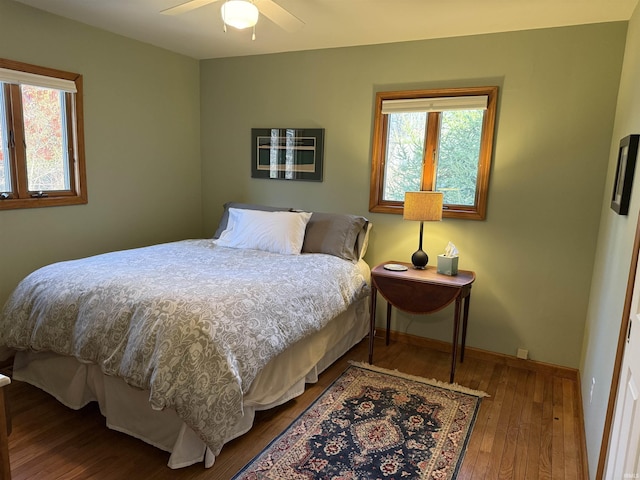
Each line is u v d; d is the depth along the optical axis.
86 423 2.40
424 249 3.54
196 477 2.00
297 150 3.95
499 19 2.85
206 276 2.56
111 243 3.65
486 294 3.36
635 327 1.39
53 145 3.18
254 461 2.12
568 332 3.14
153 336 2.01
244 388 2.06
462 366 3.29
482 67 3.18
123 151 3.65
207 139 4.40
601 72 2.86
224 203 4.42
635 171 1.91
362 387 2.89
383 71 3.52
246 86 4.12
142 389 2.00
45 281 2.50
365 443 2.29
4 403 1.19
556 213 3.08
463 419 2.55
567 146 3.00
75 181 3.33
